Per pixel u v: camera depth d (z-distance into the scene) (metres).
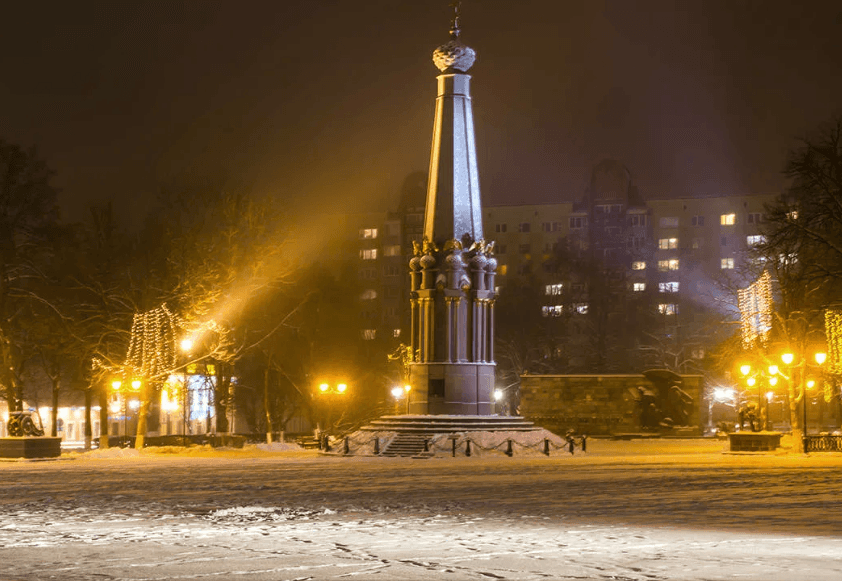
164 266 67.12
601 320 121.12
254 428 95.38
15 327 69.56
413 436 56.00
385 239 157.12
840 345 57.16
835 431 86.19
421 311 59.59
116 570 13.40
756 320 62.88
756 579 12.34
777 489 27.73
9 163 63.25
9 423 51.41
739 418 55.78
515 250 155.00
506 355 117.25
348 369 87.88
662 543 15.89
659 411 87.06
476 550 15.19
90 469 40.75
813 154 53.09
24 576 12.91
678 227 148.75
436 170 60.44
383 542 16.25
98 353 63.25
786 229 55.34
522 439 56.03
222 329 64.06
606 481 31.55
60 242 65.44
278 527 18.58
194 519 20.14
